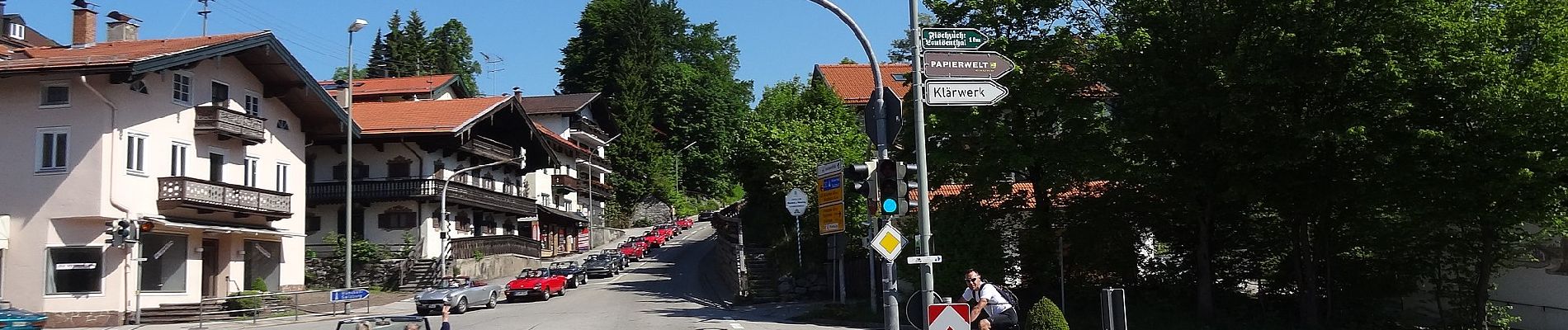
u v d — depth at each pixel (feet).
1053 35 86.07
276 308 108.47
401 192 153.89
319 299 124.57
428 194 153.58
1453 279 85.66
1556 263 80.89
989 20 87.35
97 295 96.17
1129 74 84.43
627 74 314.14
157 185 100.83
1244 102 78.64
